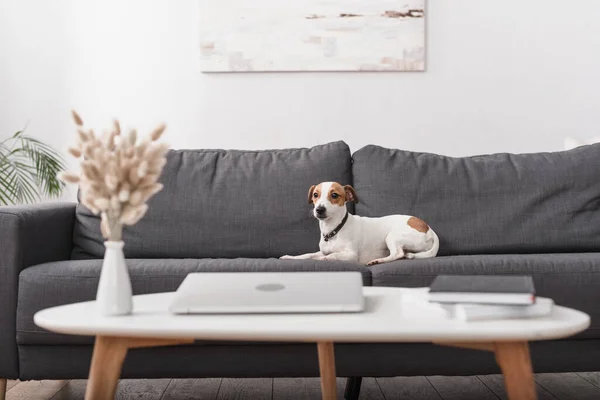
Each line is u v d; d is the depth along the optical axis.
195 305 1.38
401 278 2.05
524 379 1.31
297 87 3.34
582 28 3.33
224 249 2.49
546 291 2.02
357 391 2.21
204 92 3.35
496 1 3.32
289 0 3.30
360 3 3.29
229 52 3.31
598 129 3.35
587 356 2.01
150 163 1.45
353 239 2.43
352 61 3.31
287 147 3.36
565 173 2.61
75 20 3.32
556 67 3.34
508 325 1.27
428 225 2.54
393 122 3.34
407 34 3.30
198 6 3.31
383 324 1.28
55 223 2.37
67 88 3.33
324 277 1.49
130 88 3.33
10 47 3.33
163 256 2.49
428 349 1.99
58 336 1.99
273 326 1.27
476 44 3.33
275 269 2.08
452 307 1.35
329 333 1.23
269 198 2.54
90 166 1.41
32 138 3.34
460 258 2.18
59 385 2.39
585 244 2.52
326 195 2.37
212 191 2.55
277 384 2.40
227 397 2.24
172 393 2.29
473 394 2.26
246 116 3.35
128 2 3.32
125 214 1.43
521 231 2.53
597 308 2.00
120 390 2.33
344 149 2.69
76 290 2.00
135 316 1.38
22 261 2.08
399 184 2.61
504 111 3.34
